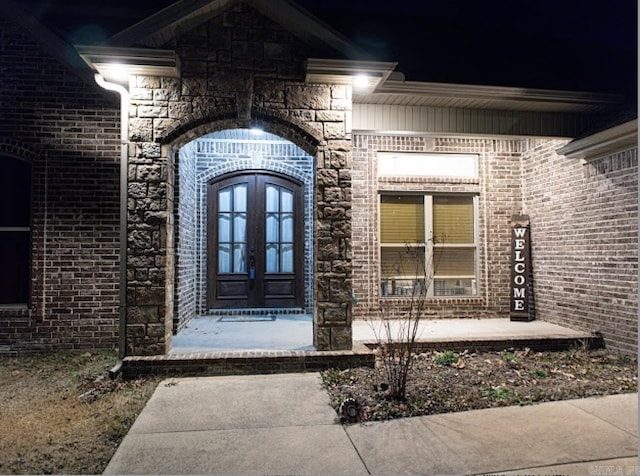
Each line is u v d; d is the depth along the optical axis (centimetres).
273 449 350
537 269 806
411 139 816
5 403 449
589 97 644
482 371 545
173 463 328
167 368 534
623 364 577
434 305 814
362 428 387
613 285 635
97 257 657
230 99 565
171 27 535
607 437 364
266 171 920
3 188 661
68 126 656
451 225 838
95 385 501
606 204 646
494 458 331
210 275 903
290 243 927
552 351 646
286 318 852
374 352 565
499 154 841
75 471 318
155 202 554
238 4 570
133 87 553
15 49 649
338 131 584
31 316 643
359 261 799
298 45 578
